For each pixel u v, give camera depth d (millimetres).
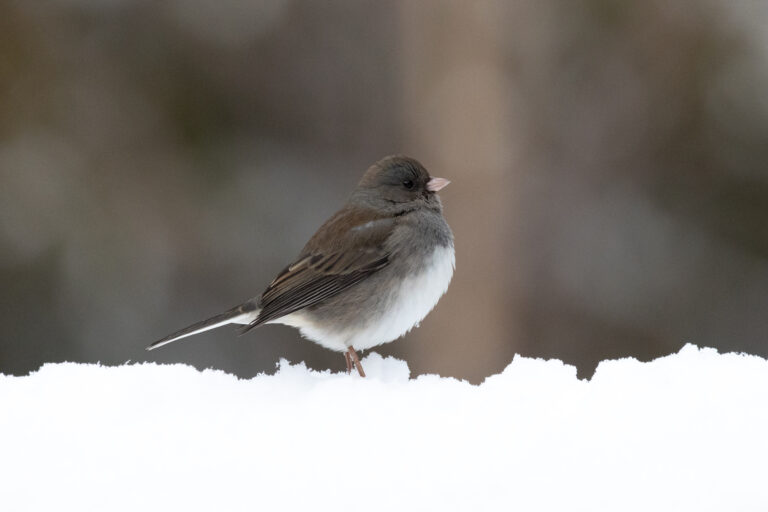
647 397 5547
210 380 6215
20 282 12656
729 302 13016
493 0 13586
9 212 12680
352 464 4875
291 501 4555
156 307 12805
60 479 4809
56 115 13070
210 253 12945
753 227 13125
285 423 5379
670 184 13406
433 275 7746
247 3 13500
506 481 4656
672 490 4527
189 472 4855
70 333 12672
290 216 13125
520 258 13477
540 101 13617
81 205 12836
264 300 7742
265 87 13617
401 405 5562
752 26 13125
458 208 13586
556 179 13547
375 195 7891
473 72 13617
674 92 13391
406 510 4453
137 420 5516
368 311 7578
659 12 13344
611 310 13188
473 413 5422
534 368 6086
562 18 13562
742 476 4609
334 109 13773
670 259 13141
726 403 5430
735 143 13203
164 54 13367
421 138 13773
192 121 13344
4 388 6105
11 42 13070
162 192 13031
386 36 13797
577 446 4977
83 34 13234
